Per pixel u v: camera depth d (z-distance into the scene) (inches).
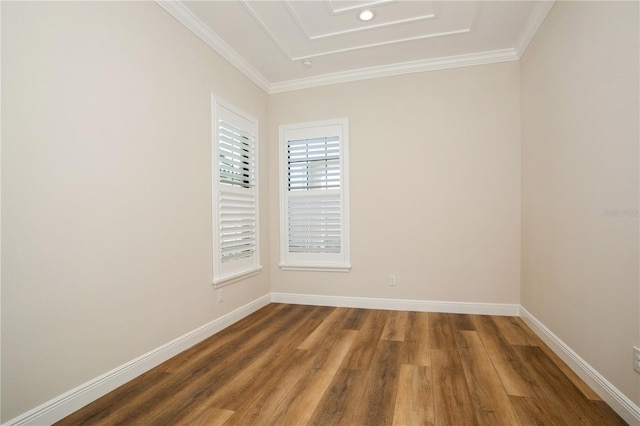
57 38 62.1
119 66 75.2
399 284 133.7
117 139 74.4
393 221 134.2
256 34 108.7
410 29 107.4
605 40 65.3
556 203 88.5
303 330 110.5
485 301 124.7
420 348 93.4
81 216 66.3
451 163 127.8
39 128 58.9
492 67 123.9
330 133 142.1
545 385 71.9
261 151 142.9
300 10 97.1
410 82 132.4
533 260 106.7
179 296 93.1
